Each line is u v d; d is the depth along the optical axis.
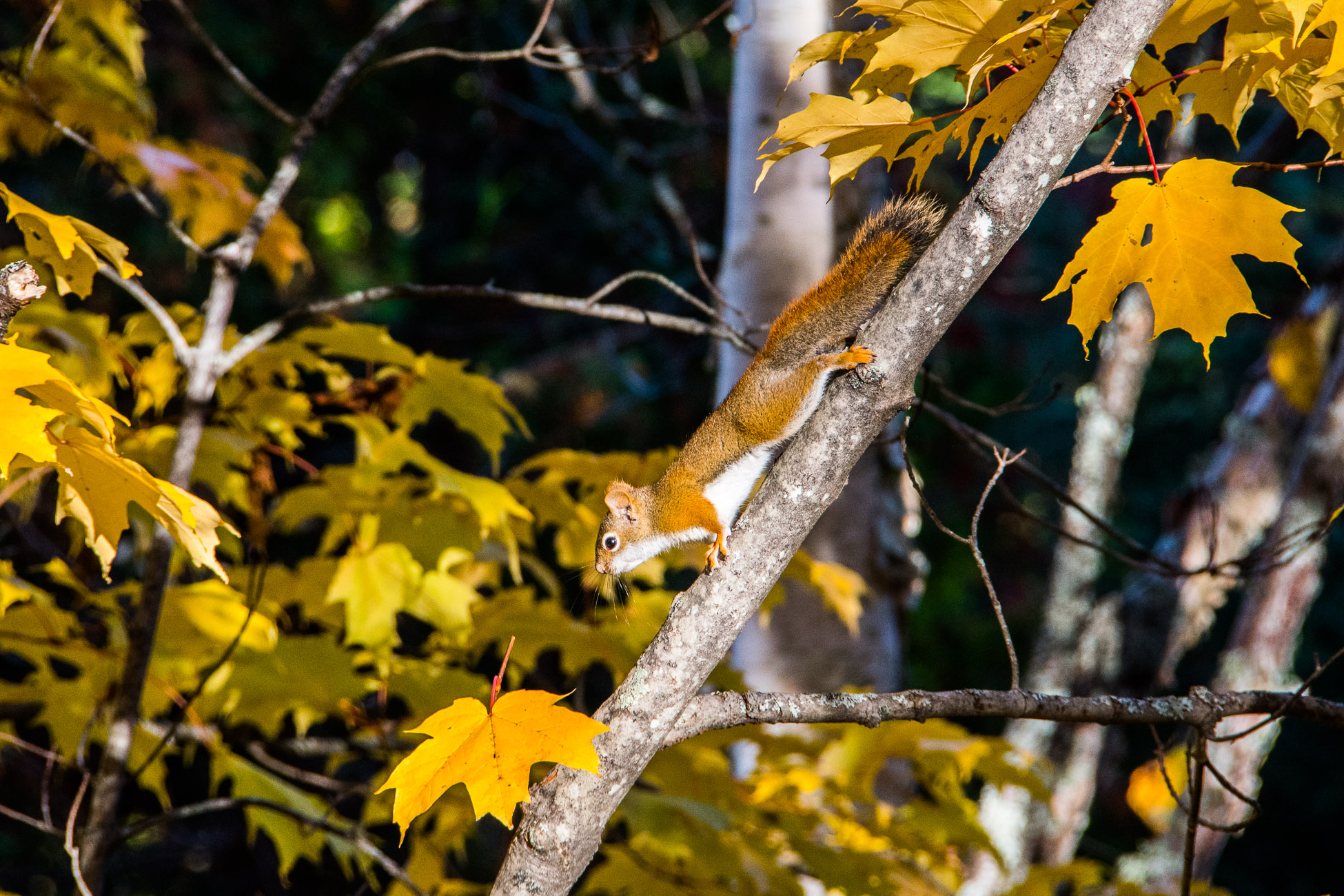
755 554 3.37
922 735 3.68
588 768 3.30
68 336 3.63
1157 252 3.39
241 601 3.63
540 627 3.65
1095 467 4.26
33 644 3.62
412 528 3.65
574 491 4.64
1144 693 4.27
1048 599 4.42
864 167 3.94
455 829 3.76
